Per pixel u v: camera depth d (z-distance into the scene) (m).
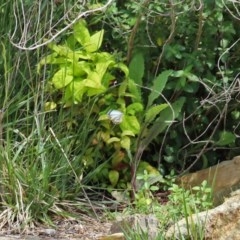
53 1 7.33
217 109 7.80
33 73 7.39
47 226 6.74
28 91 7.38
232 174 7.28
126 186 7.62
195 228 5.52
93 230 6.77
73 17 7.46
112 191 7.50
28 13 7.36
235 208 5.55
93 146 7.56
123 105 7.50
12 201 6.82
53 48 7.29
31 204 6.79
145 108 7.82
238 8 7.67
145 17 7.65
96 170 7.35
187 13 7.65
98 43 7.41
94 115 7.57
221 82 7.73
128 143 7.44
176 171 7.98
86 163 7.45
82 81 7.23
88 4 7.55
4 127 7.21
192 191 7.39
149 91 7.82
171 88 7.66
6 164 6.88
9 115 7.34
